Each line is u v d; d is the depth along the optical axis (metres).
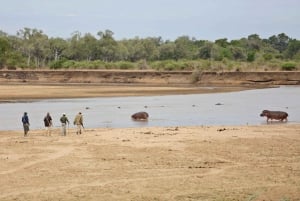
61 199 29.22
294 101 103.56
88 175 34.84
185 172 35.69
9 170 36.47
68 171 36.09
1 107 88.69
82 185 32.22
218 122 68.69
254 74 190.12
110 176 34.53
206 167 37.25
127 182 32.91
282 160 39.75
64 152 43.47
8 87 147.38
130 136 52.84
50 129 57.38
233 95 121.88
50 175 34.84
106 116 75.44
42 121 69.19
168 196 29.73
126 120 70.81
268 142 48.22
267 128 59.84
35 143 48.72
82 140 50.38
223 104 96.19
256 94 126.00
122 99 107.88
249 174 35.03
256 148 44.88
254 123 67.69
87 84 178.50
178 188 31.47
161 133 55.22
